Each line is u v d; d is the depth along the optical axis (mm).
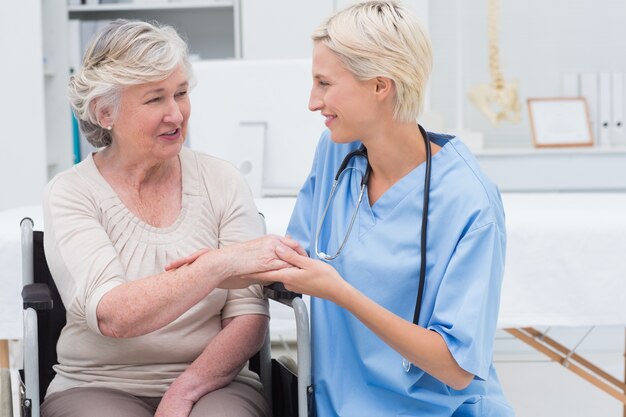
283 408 1719
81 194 1642
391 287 1523
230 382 1637
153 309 1492
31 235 1718
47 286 1598
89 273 1559
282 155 2553
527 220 2006
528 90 5062
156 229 1654
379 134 1519
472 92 4672
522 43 5043
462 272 1441
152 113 1587
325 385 1583
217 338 1634
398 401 1541
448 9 5039
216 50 4980
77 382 1652
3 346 2170
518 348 4043
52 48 4648
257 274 1477
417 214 1526
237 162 2533
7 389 1712
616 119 4762
